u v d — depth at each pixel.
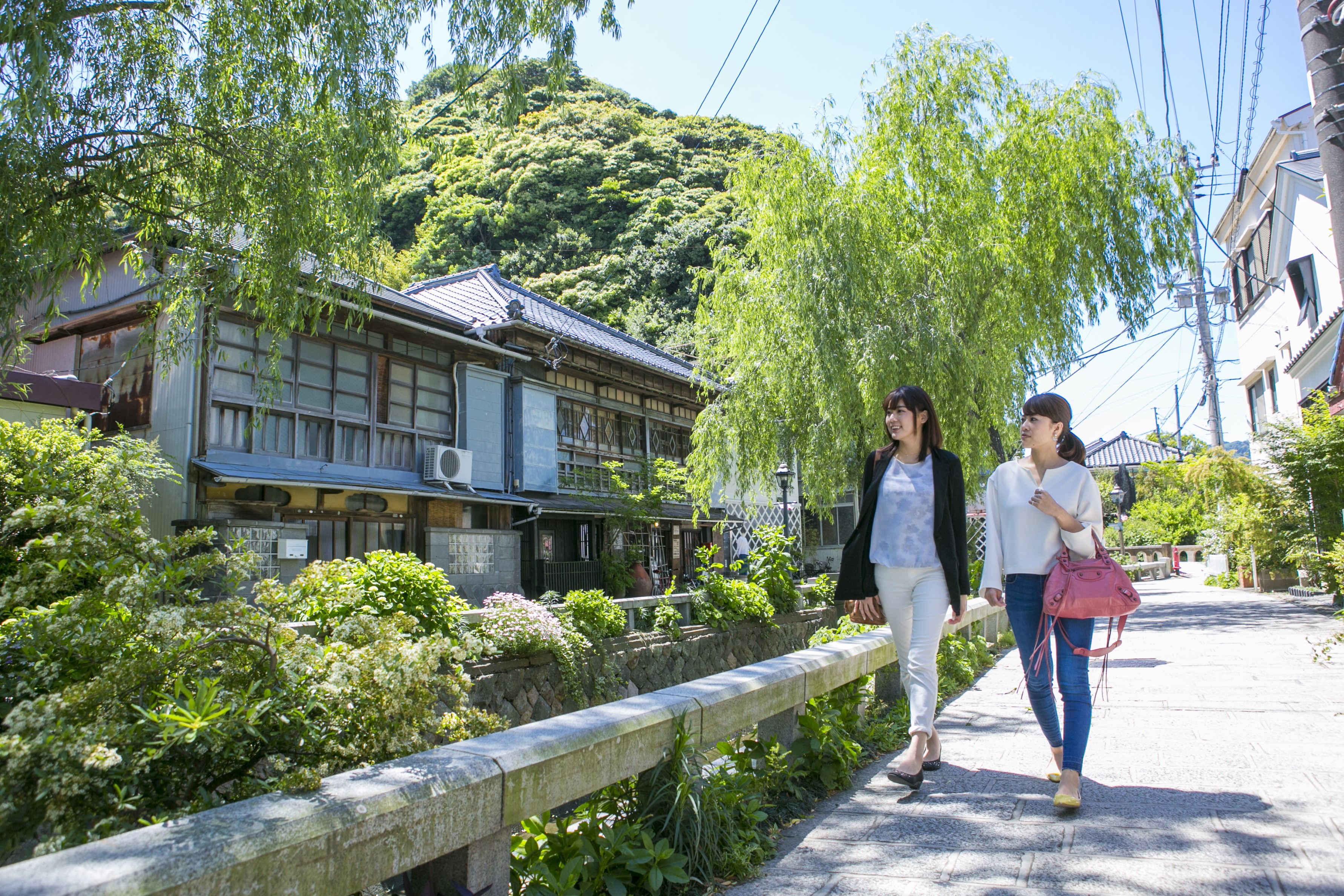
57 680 2.62
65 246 5.52
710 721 3.04
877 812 3.22
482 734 2.98
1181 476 18.64
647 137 49.38
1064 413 3.42
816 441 14.12
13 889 1.29
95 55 5.69
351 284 7.17
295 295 6.61
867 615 3.79
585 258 42.59
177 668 2.44
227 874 1.48
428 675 2.74
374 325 14.15
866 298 12.88
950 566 3.44
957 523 3.53
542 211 44.25
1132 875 2.37
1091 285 13.73
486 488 16.11
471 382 16.02
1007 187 13.66
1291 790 3.12
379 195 6.68
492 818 2.10
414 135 7.00
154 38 6.03
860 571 3.70
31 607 3.06
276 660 2.56
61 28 5.16
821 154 13.64
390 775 1.98
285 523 11.98
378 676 2.58
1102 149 13.59
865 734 4.29
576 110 51.78
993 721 4.82
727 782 3.08
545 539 18.20
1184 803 3.05
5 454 5.56
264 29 5.98
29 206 5.29
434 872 2.12
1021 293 13.55
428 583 6.69
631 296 40.53
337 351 13.41
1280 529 14.99
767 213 13.91
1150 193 13.73
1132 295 13.76
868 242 13.04
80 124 5.61
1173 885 2.28
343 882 1.71
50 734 1.97
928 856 2.66
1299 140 17.52
